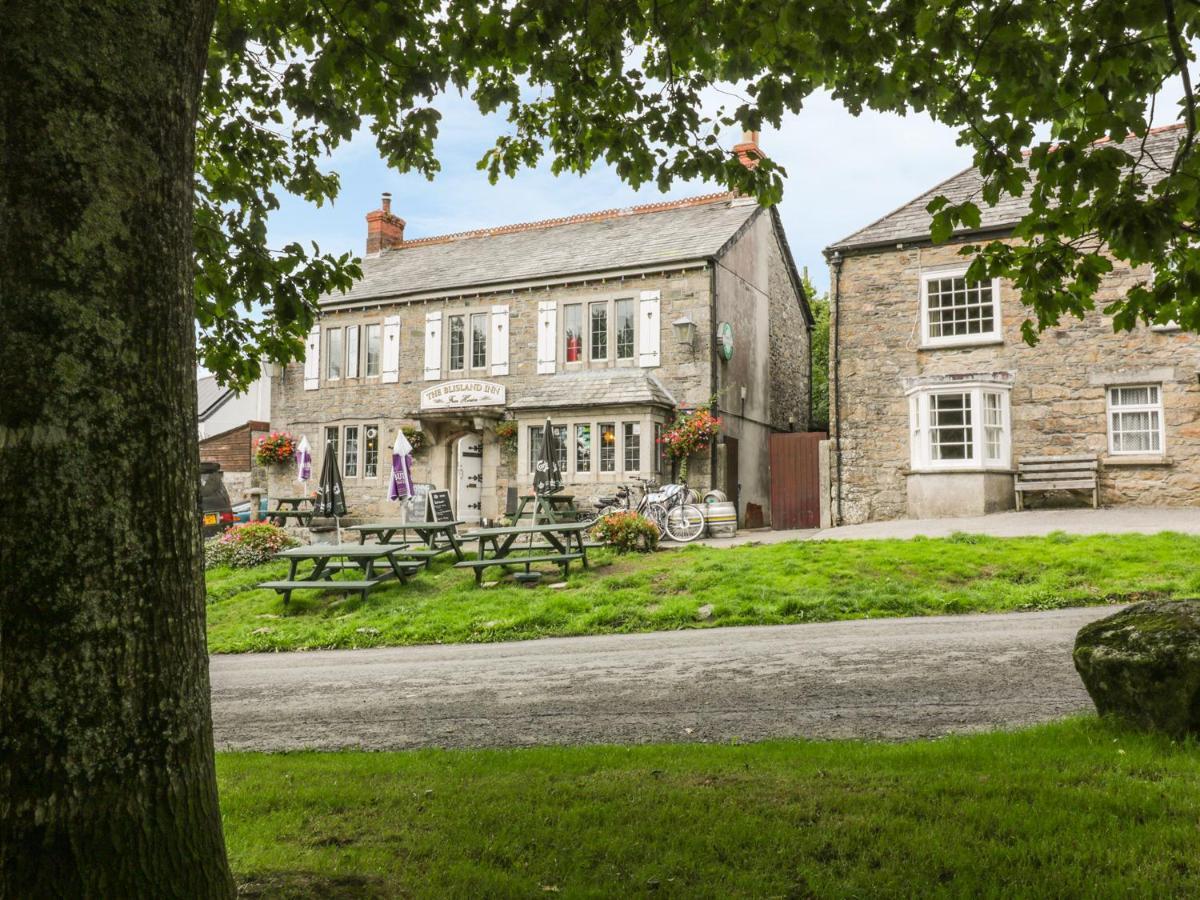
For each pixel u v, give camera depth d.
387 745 6.07
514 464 21.69
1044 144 4.17
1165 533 11.93
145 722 2.42
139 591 2.41
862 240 18.64
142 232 2.47
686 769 4.68
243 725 6.91
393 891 3.23
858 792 4.12
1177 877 3.08
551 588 12.73
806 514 20.00
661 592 11.72
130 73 2.46
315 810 4.31
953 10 4.39
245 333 6.74
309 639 11.23
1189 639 4.61
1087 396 16.73
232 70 6.10
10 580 2.24
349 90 6.23
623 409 19.27
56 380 2.29
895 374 18.28
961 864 3.26
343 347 24.39
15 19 2.31
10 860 2.23
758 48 4.93
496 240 25.36
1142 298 4.80
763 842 3.59
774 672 7.32
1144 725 4.72
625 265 20.56
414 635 10.89
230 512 22.23
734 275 21.36
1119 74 4.06
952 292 17.98
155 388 2.48
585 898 3.17
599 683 7.48
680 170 6.23
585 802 4.22
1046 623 8.48
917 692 6.36
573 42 5.91
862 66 4.80
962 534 13.03
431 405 22.86
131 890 2.35
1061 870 3.16
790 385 25.72
